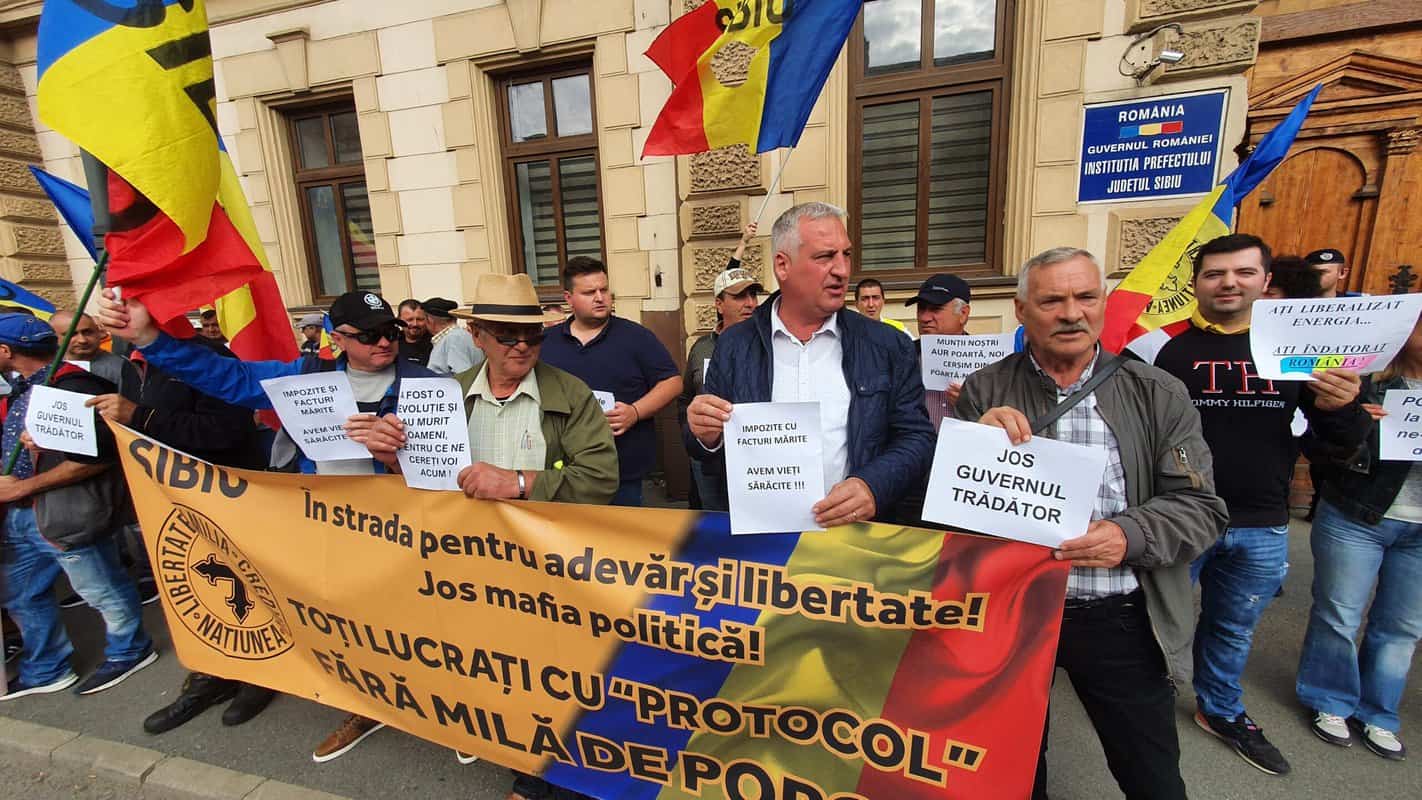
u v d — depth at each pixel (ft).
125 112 5.83
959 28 13.39
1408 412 5.84
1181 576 4.69
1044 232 12.98
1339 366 5.48
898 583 4.79
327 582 6.53
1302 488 12.92
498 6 15.60
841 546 4.87
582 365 10.14
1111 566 4.34
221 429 8.13
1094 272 4.57
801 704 5.16
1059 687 8.48
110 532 8.94
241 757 7.64
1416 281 12.53
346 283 19.67
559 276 17.61
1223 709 7.06
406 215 17.54
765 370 5.82
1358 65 12.22
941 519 4.59
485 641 6.04
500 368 6.39
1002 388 5.28
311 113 18.58
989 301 13.70
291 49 17.31
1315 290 8.64
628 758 5.77
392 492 6.14
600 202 16.67
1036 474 4.33
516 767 6.18
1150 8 11.60
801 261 5.23
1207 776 6.72
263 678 7.32
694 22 8.91
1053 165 12.72
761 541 5.06
